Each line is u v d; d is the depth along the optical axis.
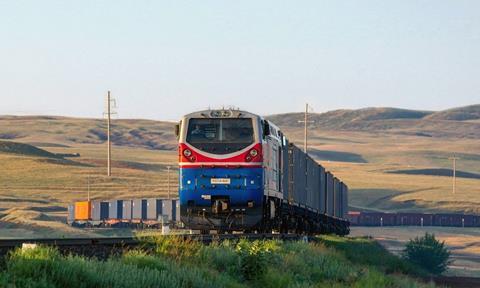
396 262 159.00
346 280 80.56
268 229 100.31
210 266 61.16
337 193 196.38
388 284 85.19
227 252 65.56
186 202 88.62
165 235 63.22
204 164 88.31
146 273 48.19
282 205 107.50
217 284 54.75
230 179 87.94
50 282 40.34
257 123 89.19
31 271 40.94
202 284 52.78
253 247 65.94
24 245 44.75
